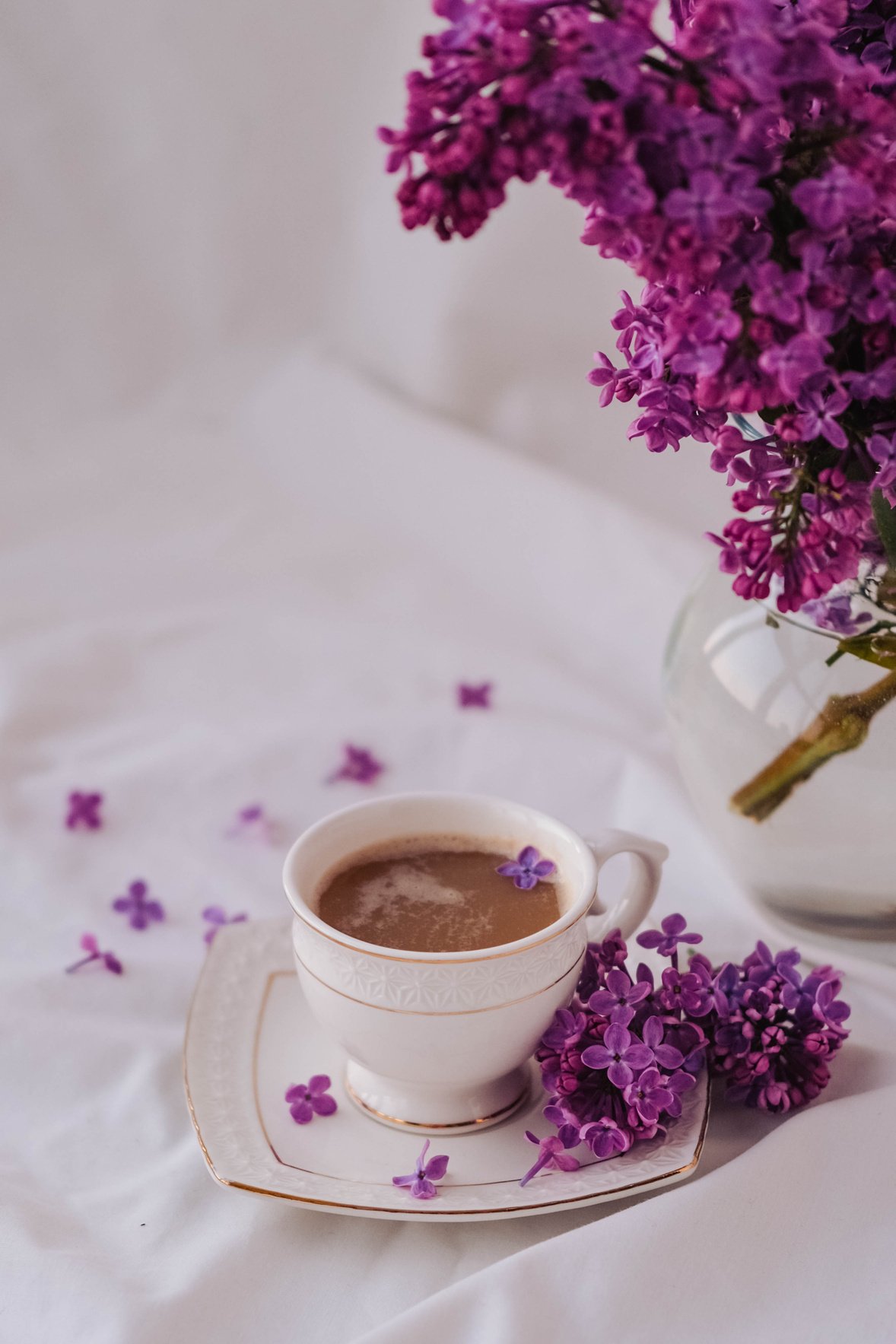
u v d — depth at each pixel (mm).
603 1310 495
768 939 646
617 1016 541
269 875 716
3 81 1089
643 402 504
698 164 443
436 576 1011
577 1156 538
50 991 635
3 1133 579
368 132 1095
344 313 1168
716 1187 517
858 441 502
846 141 455
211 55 1083
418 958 516
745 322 471
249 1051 582
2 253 1146
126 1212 545
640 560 943
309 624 931
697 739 613
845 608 560
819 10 462
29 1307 510
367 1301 517
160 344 1186
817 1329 495
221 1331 507
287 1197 518
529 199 1038
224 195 1133
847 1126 534
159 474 1126
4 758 796
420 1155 538
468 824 588
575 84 432
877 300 467
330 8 1060
